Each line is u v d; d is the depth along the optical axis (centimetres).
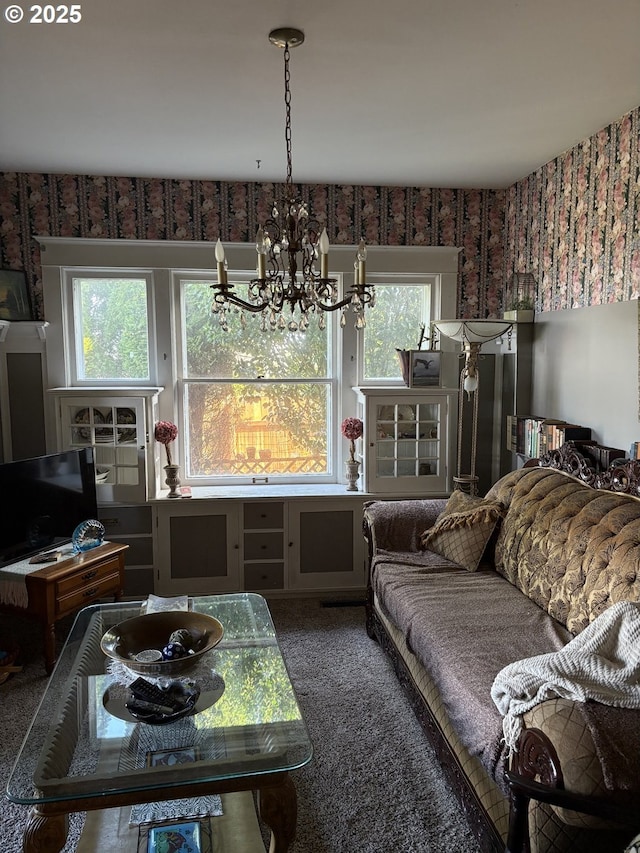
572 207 313
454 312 393
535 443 331
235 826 163
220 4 177
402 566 284
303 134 287
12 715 246
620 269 277
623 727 135
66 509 315
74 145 301
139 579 357
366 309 392
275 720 174
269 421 397
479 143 303
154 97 243
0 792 203
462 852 178
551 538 239
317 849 179
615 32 196
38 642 312
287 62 209
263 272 191
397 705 254
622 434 277
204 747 162
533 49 207
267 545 364
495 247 393
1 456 365
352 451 381
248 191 370
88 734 167
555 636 208
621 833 139
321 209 376
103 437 353
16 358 364
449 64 218
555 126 281
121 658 183
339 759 219
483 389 395
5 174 352
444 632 213
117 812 169
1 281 350
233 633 226
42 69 217
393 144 302
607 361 287
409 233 384
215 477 393
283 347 395
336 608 354
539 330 352
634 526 205
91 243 360
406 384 380
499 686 159
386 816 192
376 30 194
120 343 377
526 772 142
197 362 388
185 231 368
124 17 183
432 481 381
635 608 161
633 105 258
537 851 142
